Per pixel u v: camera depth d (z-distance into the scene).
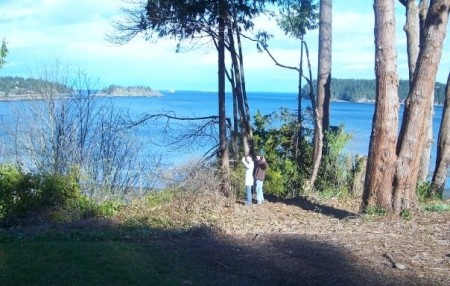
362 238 11.07
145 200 17.20
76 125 19.73
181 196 16.30
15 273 8.03
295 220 14.52
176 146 29.66
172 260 9.27
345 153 20.81
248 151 22.64
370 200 14.00
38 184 16.23
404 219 13.14
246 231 12.53
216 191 17.42
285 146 23.62
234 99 23.08
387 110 13.60
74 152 19.03
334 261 9.41
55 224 14.46
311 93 23.08
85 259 8.84
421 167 19.50
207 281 8.27
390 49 13.49
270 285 8.31
